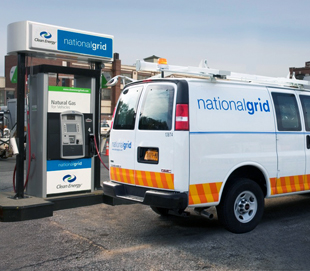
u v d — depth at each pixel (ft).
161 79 17.92
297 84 23.08
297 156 20.81
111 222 20.85
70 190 24.45
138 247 16.76
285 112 20.68
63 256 15.66
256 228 19.70
